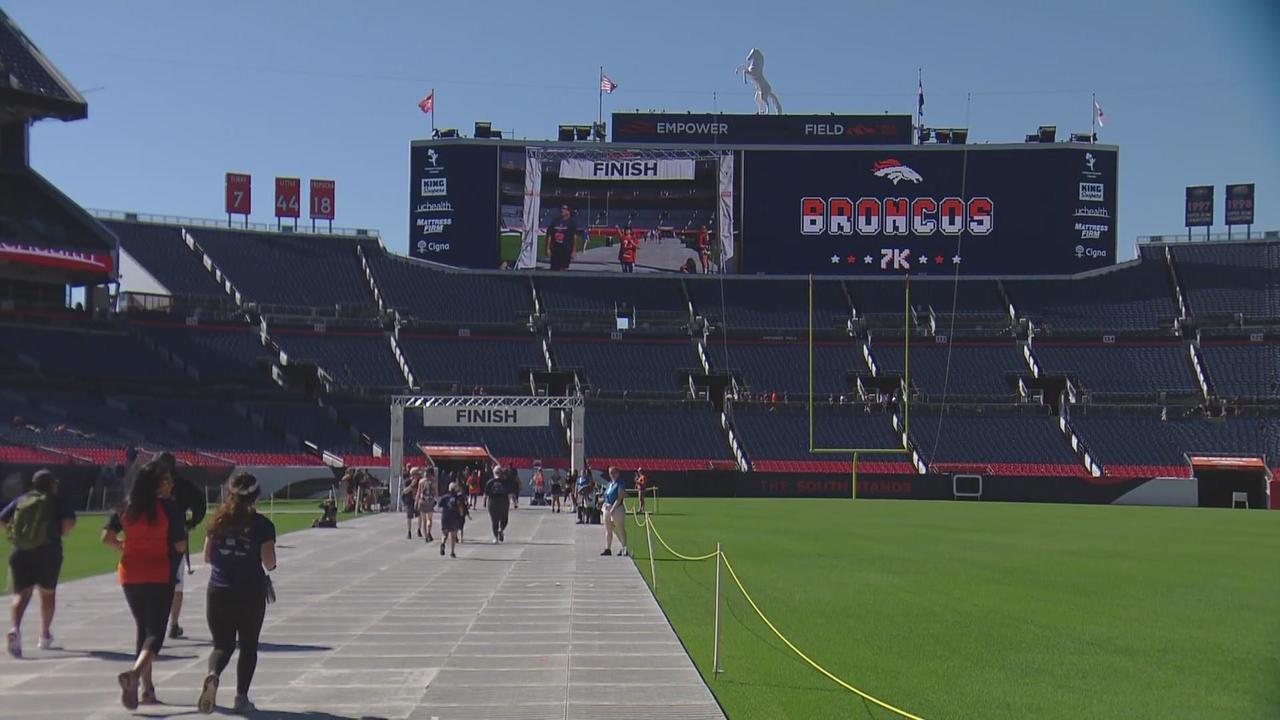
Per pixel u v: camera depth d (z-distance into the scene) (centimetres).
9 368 6431
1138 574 2656
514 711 1205
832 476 7288
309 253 8675
